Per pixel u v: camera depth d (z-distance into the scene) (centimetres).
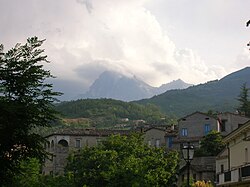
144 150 5866
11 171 1384
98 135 9131
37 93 1403
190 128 8219
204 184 5150
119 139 5953
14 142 1338
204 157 6462
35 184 3025
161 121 17038
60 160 8706
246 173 3494
